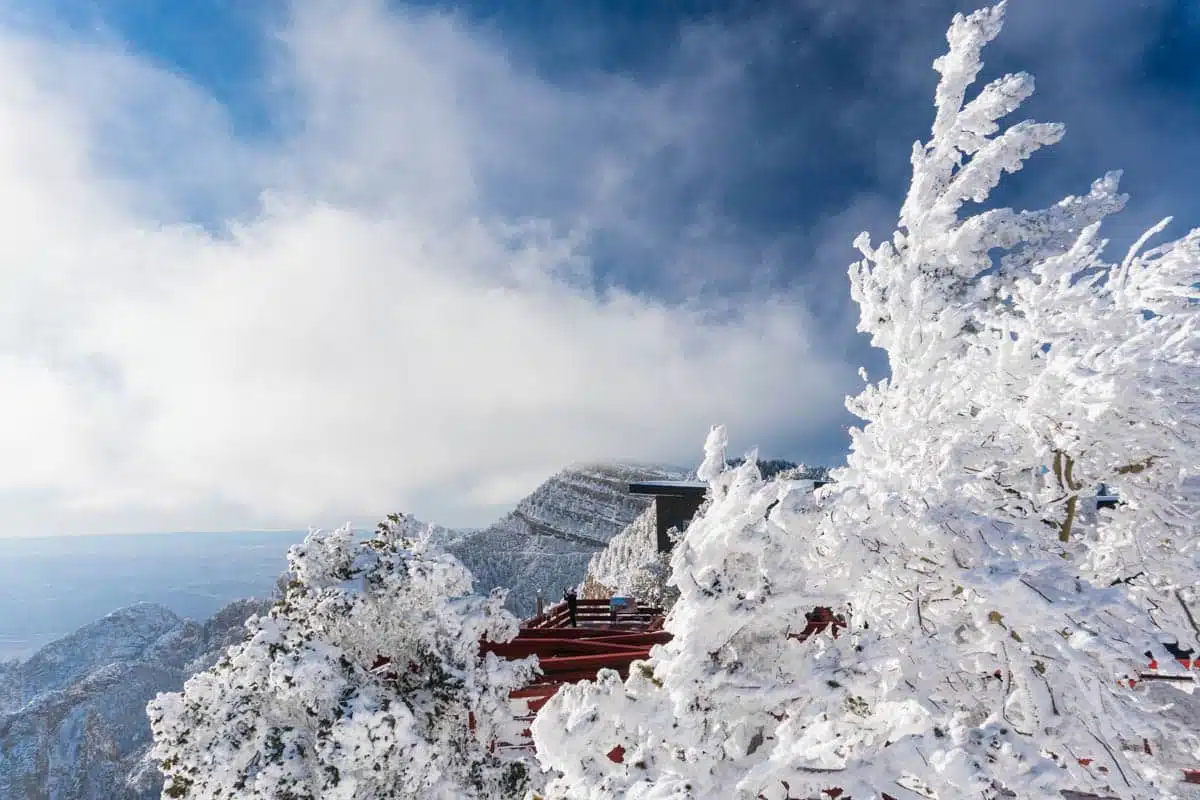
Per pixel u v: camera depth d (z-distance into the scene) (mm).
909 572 5809
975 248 8570
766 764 4570
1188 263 7945
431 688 8336
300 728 7773
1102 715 5195
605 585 49000
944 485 6387
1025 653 5574
